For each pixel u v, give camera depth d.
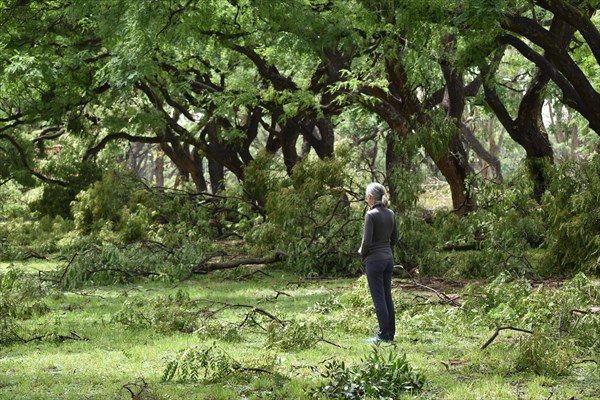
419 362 8.55
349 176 20.41
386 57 19.84
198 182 40.91
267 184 24.61
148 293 15.39
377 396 7.10
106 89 26.92
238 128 32.56
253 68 30.33
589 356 8.81
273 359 8.35
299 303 13.42
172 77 28.38
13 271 14.94
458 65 18.97
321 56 20.75
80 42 25.41
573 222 16.05
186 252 18.70
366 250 9.70
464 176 24.36
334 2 20.62
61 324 11.49
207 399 7.15
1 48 23.89
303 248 18.19
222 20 22.02
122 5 21.06
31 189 39.69
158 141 32.97
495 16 16.16
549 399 6.99
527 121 22.17
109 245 17.70
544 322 10.29
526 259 18.22
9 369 8.45
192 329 10.78
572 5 18.16
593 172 16.97
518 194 19.22
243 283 17.00
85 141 38.09
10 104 28.75
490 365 8.31
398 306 12.05
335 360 8.38
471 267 16.70
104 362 8.73
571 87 18.59
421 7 17.23
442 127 20.25
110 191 26.56
